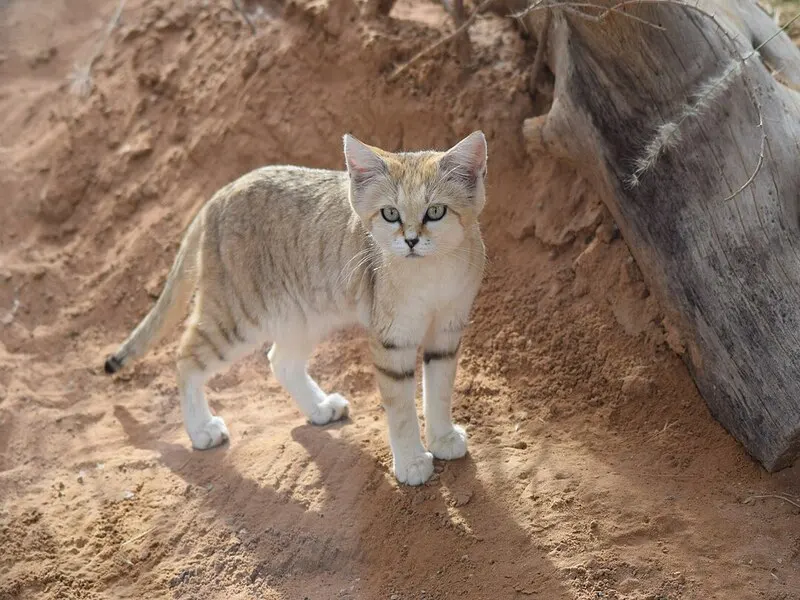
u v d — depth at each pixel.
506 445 2.12
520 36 2.45
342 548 2.03
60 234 2.59
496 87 2.38
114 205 2.58
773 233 2.05
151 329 2.25
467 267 2.02
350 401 2.25
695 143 2.09
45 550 2.10
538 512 2.02
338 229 2.07
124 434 2.28
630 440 2.12
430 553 2.00
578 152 2.22
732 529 1.99
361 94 2.47
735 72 2.06
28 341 2.45
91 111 2.66
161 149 2.60
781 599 1.92
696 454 2.09
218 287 2.13
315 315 2.13
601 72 2.15
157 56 2.67
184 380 2.18
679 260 2.11
